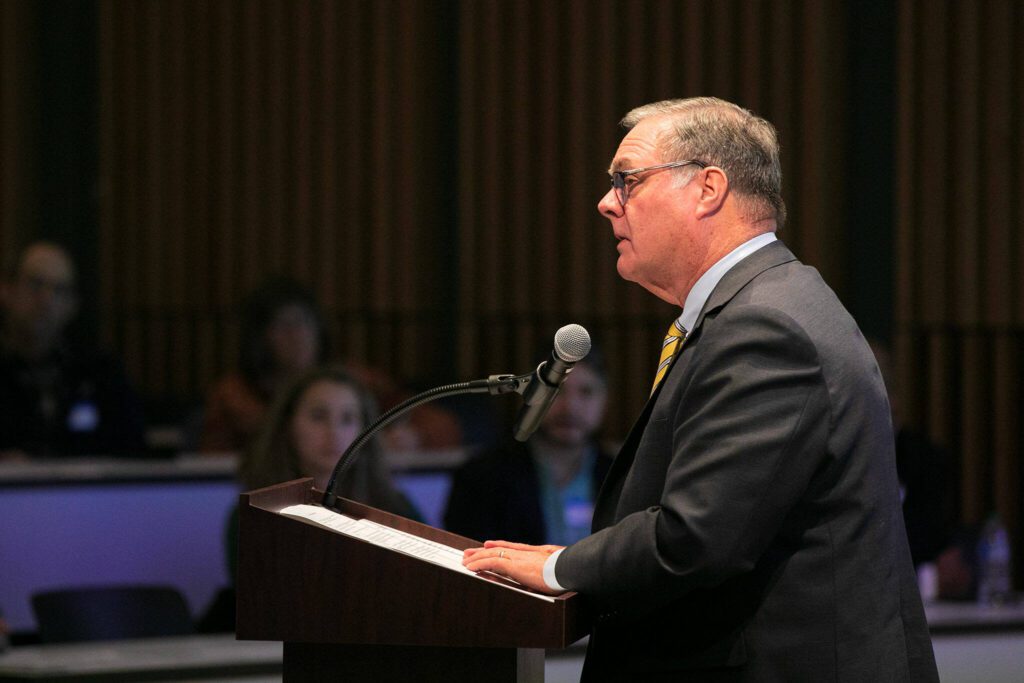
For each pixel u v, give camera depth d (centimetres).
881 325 2003
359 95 2317
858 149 2009
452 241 2241
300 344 1575
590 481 1184
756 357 514
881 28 1997
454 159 2234
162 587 1096
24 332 1620
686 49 2166
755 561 511
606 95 2211
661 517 507
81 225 2325
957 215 2034
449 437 1645
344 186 2325
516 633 498
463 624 504
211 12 2341
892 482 551
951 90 2033
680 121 571
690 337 548
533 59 2233
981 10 2028
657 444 543
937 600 1217
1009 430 2041
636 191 571
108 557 1417
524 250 2245
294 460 1101
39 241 2291
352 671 529
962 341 2042
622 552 509
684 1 2166
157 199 2364
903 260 2044
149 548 1434
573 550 525
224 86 2341
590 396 1155
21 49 2316
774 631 527
